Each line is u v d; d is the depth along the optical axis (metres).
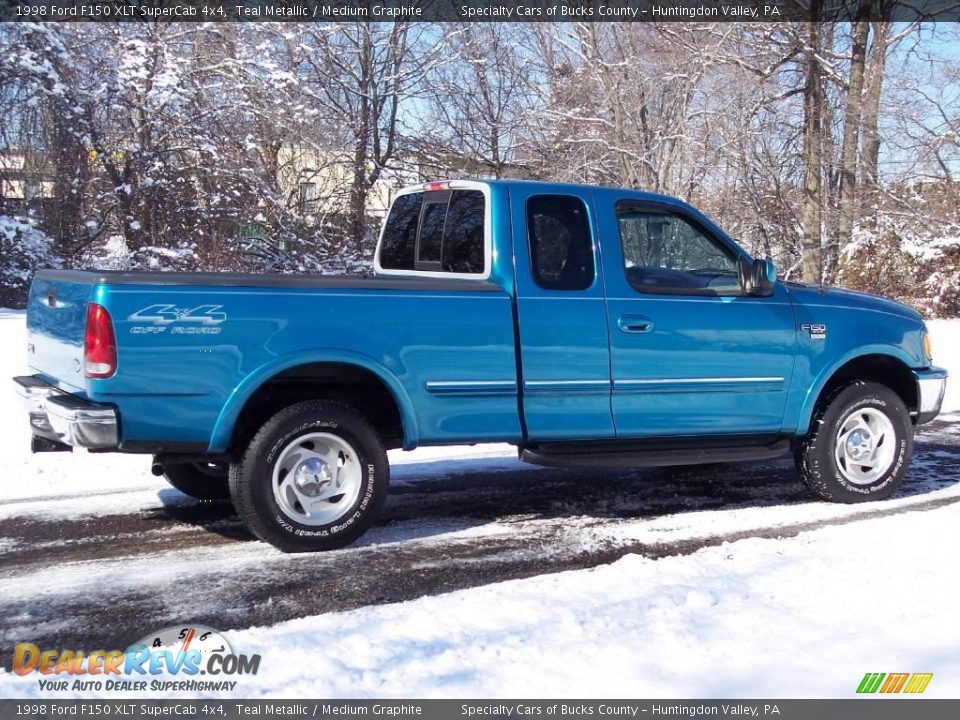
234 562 5.31
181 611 4.56
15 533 5.87
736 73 19.59
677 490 7.12
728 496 6.94
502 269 5.78
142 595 4.78
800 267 21.67
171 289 4.98
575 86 22.36
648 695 3.51
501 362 5.67
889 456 6.70
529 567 5.24
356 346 5.33
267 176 21.73
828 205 21.83
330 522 5.44
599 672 3.70
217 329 5.05
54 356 5.48
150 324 4.93
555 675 3.68
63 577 5.06
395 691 3.55
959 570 4.78
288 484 5.36
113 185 20.42
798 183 21.42
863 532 5.65
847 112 20.45
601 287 5.93
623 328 5.92
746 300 6.30
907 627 4.12
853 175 21.42
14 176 20.08
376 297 5.40
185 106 20.52
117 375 4.88
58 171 20.20
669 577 4.85
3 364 11.27
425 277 6.17
